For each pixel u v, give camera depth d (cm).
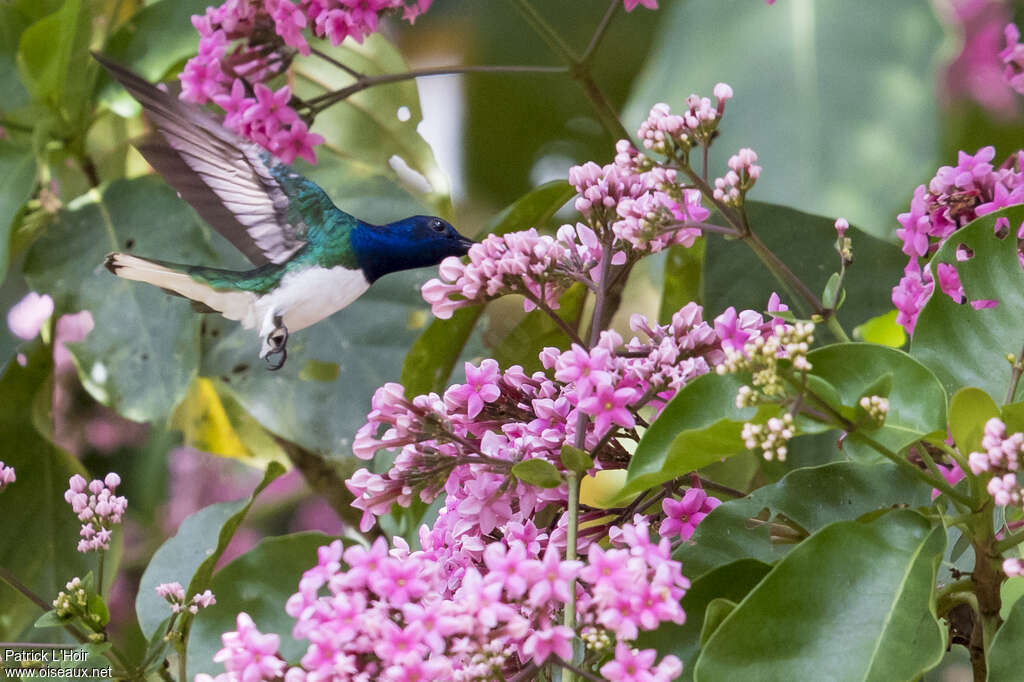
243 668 334
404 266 349
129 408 353
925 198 340
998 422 332
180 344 354
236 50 349
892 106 344
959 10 354
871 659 333
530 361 352
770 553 338
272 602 348
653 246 340
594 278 341
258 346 354
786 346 333
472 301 339
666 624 336
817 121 344
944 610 337
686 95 345
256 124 348
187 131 347
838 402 333
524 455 337
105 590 355
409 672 332
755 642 333
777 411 333
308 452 354
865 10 344
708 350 339
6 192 354
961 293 337
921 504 337
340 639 333
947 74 354
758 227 350
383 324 354
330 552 334
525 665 336
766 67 345
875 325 350
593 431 338
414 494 343
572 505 335
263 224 348
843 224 339
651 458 334
